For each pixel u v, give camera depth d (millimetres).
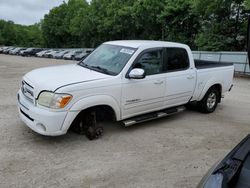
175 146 4809
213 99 7043
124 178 3676
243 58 17125
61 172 3746
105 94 4652
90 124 4824
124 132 5332
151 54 5359
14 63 25406
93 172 3789
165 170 3949
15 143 4566
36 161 4008
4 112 6258
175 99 5898
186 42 31516
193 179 3748
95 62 5473
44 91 4277
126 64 4973
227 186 2012
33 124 4363
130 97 5035
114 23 42188
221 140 5207
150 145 4785
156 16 34406
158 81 5414
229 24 23328
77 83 4379
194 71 6184
